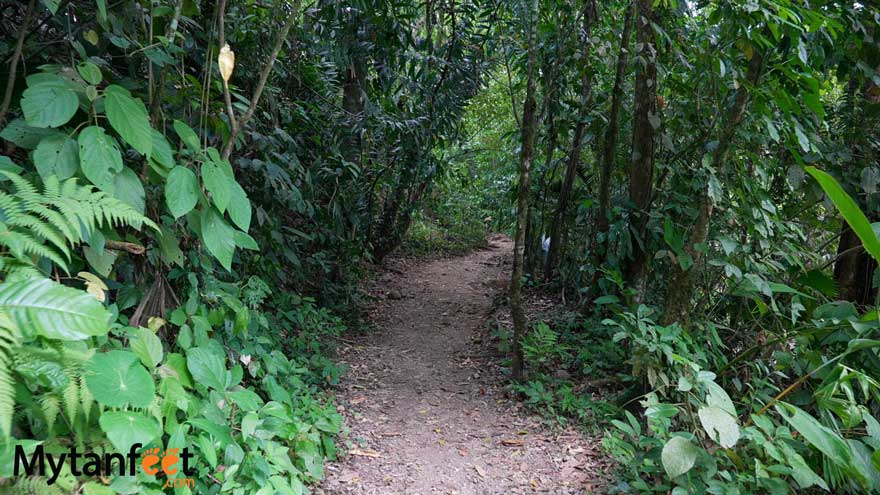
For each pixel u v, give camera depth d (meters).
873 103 4.32
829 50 4.29
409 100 8.27
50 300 1.51
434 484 3.25
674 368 3.38
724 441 2.44
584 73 6.00
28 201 1.68
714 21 3.96
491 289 8.64
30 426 1.87
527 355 4.84
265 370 3.68
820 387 2.74
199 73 3.57
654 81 5.01
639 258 5.19
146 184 2.40
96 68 2.04
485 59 8.02
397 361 5.61
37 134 1.99
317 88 6.56
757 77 3.88
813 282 3.66
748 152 3.95
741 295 3.64
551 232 7.77
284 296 5.21
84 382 1.77
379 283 8.80
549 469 3.42
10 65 2.21
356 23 6.00
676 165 4.93
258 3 4.48
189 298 2.81
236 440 2.60
